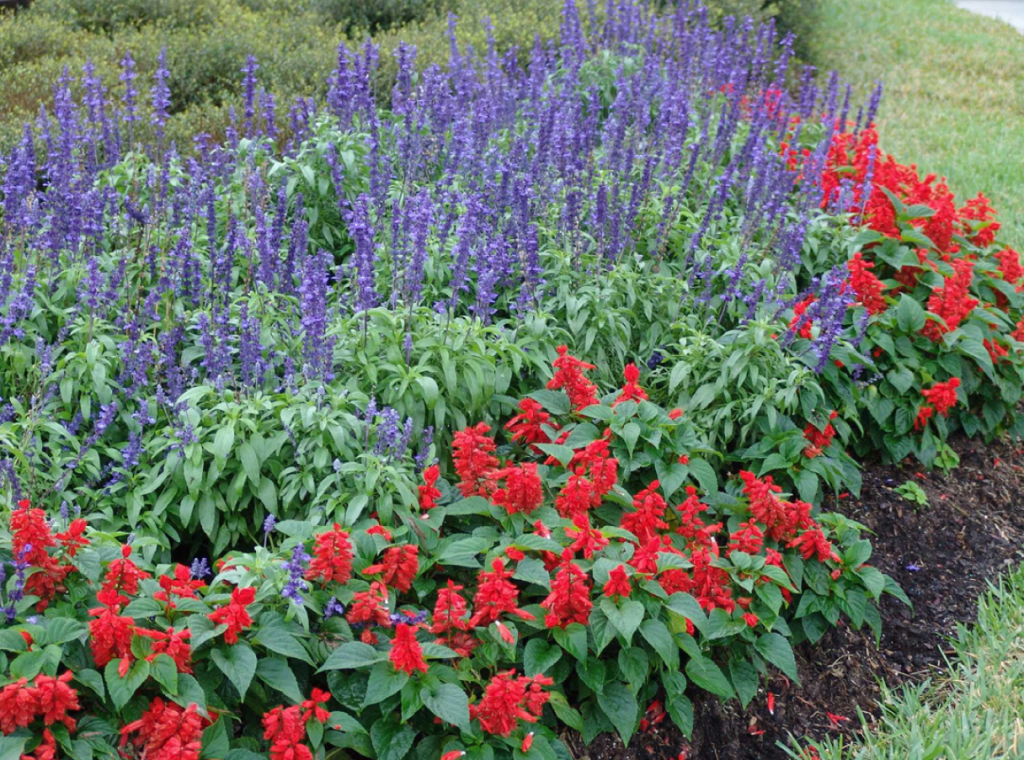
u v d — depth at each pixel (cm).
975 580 514
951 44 1520
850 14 1644
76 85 818
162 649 320
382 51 920
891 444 576
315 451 425
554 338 525
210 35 949
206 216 559
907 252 625
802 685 445
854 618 449
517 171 611
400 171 630
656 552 392
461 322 484
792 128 759
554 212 598
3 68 888
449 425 479
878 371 573
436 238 551
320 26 1074
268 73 909
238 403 441
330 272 609
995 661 453
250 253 524
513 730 350
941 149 1143
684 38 856
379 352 481
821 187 707
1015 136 1184
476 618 363
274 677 339
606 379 537
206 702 332
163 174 585
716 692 397
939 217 648
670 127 663
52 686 294
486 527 411
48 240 508
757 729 423
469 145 621
